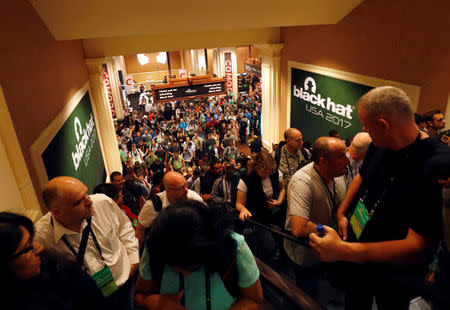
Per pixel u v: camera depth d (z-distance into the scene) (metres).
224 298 1.09
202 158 12.04
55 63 4.42
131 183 4.37
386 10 4.84
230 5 4.73
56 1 3.91
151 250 0.96
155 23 4.73
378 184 1.26
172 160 10.48
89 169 5.46
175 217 0.93
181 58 28.28
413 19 4.41
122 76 23.47
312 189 1.93
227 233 1.02
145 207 2.74
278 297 1.70
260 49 9.10
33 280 1.01
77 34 4.57
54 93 4.10
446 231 1.06
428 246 1.01
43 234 1.94
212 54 24.97
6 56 2.76
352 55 5.79
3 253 0.94
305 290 1.90
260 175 2.91
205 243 0.92
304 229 1.85
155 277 1.11
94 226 2.06
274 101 8.98
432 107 4.32
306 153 4.29
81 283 1.16
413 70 4.55
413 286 0.96
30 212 2.70
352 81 5.89
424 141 1.04
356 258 1.13
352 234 1.53
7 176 2.54
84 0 4.06
